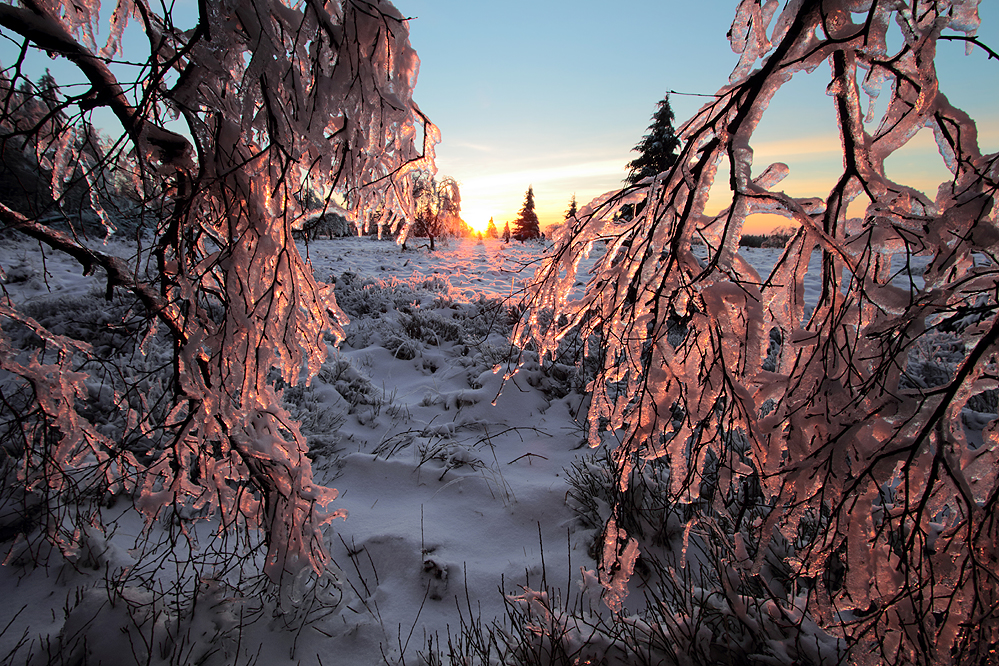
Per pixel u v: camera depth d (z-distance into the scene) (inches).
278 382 213.6
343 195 78.7
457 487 157.6
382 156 78.4
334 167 76.3
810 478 65.1
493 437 190.2
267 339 78.1
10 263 351.3
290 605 104.9
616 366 84.3
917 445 57.9
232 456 95.0
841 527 65.4
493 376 225.8
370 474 166.1
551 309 99.2
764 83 59.2
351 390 221.8
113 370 189.0
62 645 94.7
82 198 71.9
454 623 111.6
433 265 614.9
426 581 122.0
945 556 61.9
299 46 68.1
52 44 61.2
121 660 92.4
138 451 146.9
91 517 120.2
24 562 116.0
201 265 74.6
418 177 89.9
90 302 261.3
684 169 65.1
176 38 61.9
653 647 86.7
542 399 213.0
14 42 60.2
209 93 67.2
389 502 154.3
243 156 72.4
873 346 69.2
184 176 72.2
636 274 70.6
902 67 60.8
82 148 67.8
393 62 73.3
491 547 133.9
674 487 72.6
